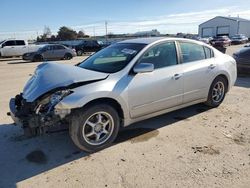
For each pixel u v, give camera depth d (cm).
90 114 386
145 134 464
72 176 344
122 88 409
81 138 386
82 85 385
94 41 3192
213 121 519
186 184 320
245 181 323
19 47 2477
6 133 485
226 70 580
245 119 527
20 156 400
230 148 407
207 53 556
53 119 369
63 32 8256
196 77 515
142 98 435
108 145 421
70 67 440
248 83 880
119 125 425
